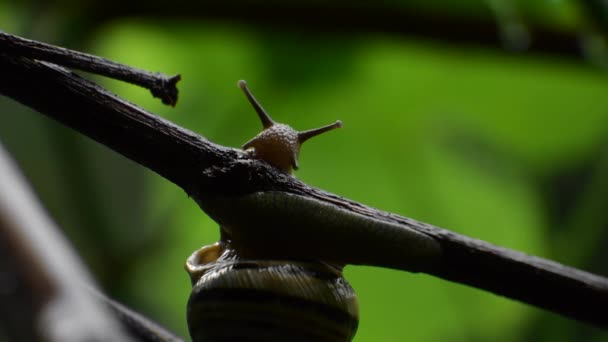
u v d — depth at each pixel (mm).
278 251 413
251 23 586
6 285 354
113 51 613
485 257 404
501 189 723
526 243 725
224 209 402
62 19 563
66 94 390
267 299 411
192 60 649
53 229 374
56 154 597
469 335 703
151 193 642
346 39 609
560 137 701
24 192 375
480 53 597
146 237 632
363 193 719
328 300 413
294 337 411
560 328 679
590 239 689
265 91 667
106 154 620
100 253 610
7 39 389
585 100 667
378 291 705
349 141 697
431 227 406
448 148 708
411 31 580
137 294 634
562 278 404
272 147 417
